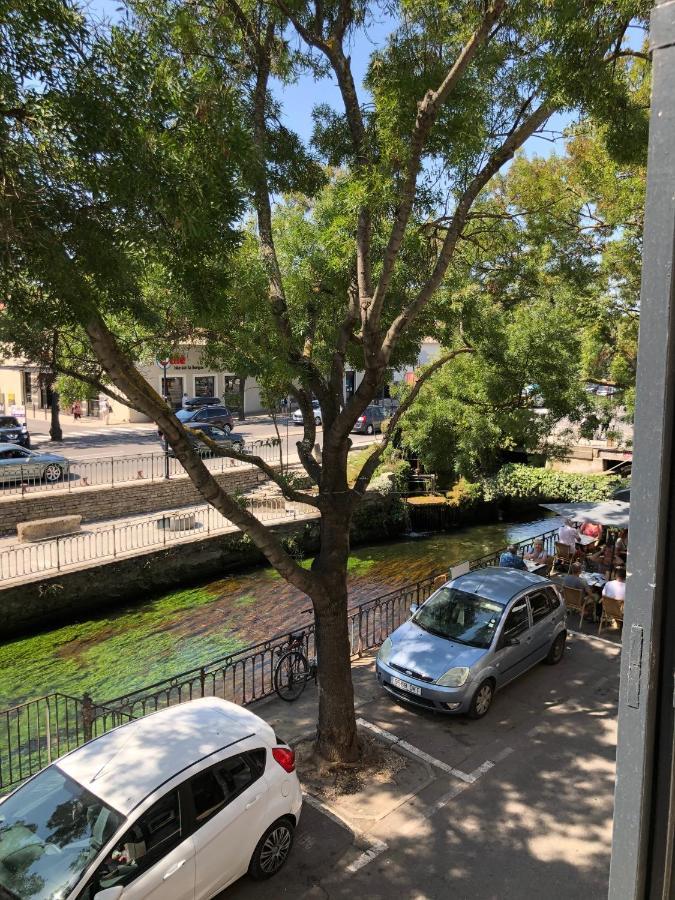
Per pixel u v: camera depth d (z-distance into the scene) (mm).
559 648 11188
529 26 7254
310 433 8844
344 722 8148
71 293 5543
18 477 22531
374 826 7168
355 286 9133
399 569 21438
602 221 17031
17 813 5527
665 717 2127
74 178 5957
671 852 2158
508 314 17594
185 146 6211
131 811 5324
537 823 7250
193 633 15859
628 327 17375
